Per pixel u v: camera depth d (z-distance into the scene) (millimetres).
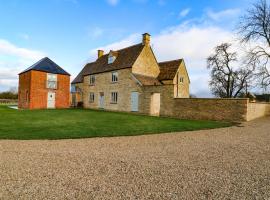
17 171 4805
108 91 29031
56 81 31688
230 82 40031
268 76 28234
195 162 5766
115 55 29906
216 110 18266
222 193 3879
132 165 5387
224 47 40125
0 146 7141
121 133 10289
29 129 10648
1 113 19328
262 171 5113
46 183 4164
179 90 29609
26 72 30875
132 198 3613
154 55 28453
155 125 13555
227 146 7934
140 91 23938
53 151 6605
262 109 23625
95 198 3584
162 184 4230
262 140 9250
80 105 35938
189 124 14617
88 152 6590
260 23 27500
